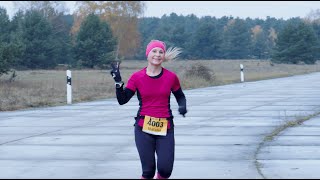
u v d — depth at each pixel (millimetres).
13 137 13688
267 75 49469
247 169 9609
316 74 51188
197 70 39250
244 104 21984
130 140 13000
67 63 81938
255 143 12344
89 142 12781
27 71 63906
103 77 47375
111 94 28578
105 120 17156
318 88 31359
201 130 14523
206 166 9883
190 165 9984
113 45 77312
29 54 71000
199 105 21734
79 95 27344
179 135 13641
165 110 7672
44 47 72188
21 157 11023
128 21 86375
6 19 66250
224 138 13117
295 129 14477
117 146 12195
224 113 18672
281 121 16109
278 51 71812
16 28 71625
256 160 10414
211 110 19719
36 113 19672
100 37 75688
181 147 11898
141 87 7625
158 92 7609
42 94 27641
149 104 7645
